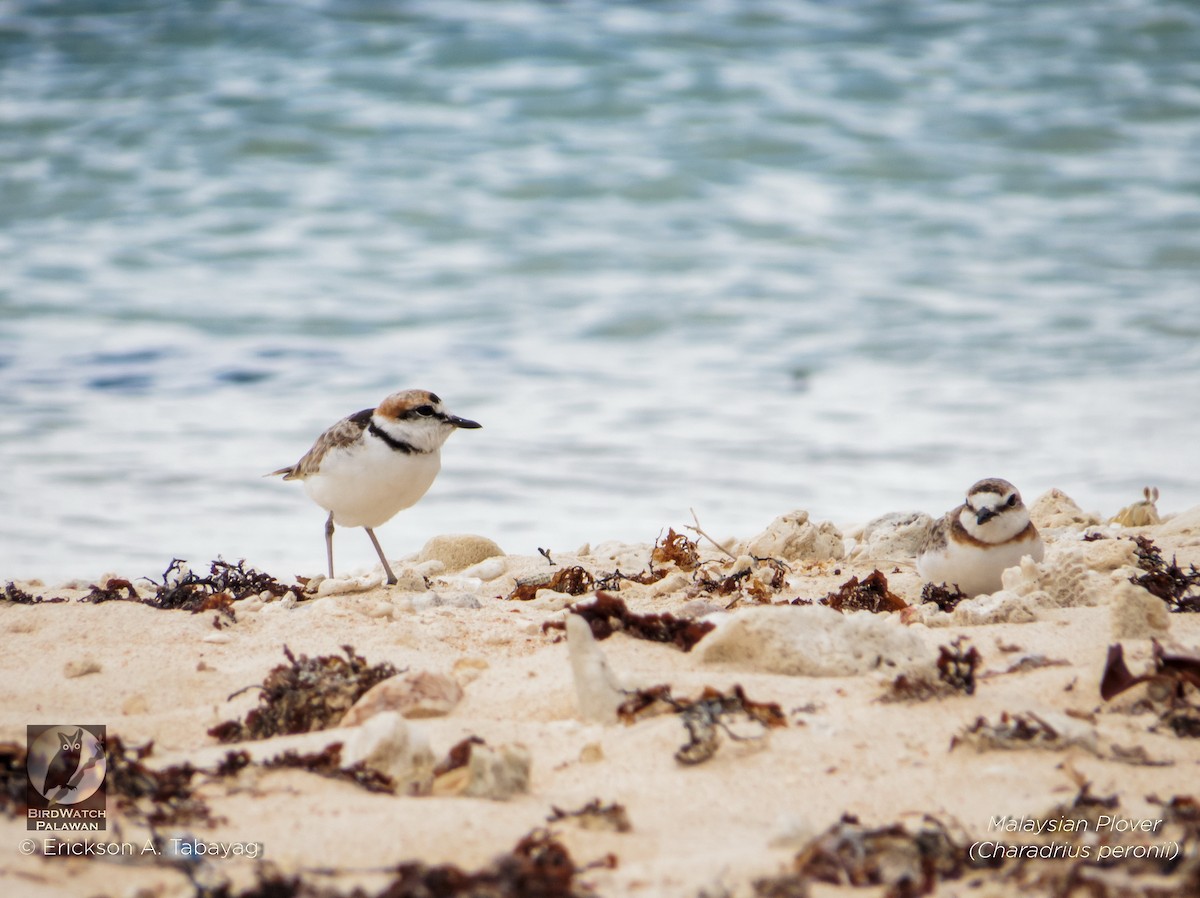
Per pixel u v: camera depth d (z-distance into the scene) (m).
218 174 26.16
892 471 13.94
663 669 6.29
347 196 25.25
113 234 23.73
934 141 27.86
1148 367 17.45
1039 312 19.84
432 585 8.82
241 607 7.98
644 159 26.67
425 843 4.42
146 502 13.13
